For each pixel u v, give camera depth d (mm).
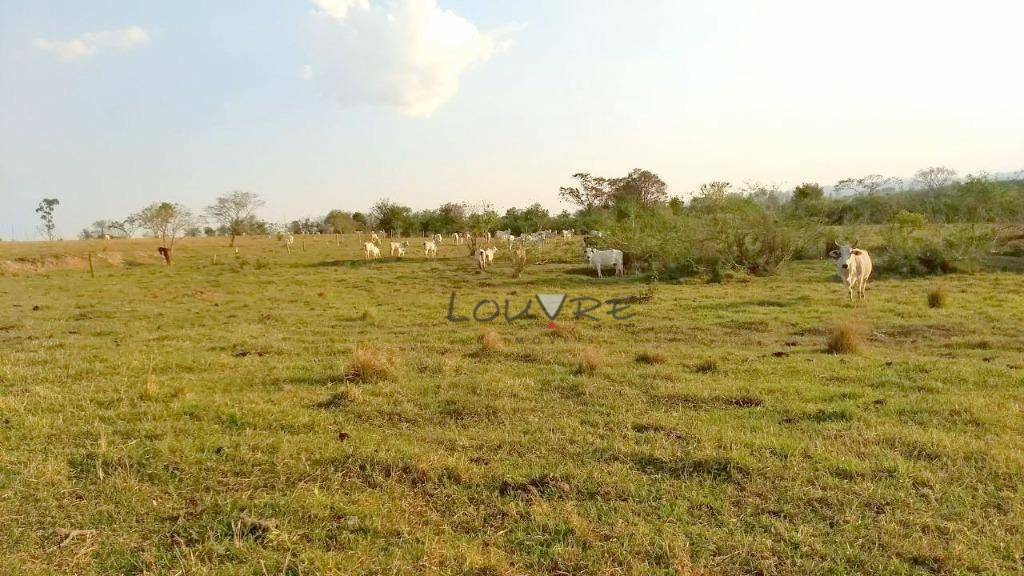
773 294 16094
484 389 6898
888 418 5742
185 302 17594
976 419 5660
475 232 38188
